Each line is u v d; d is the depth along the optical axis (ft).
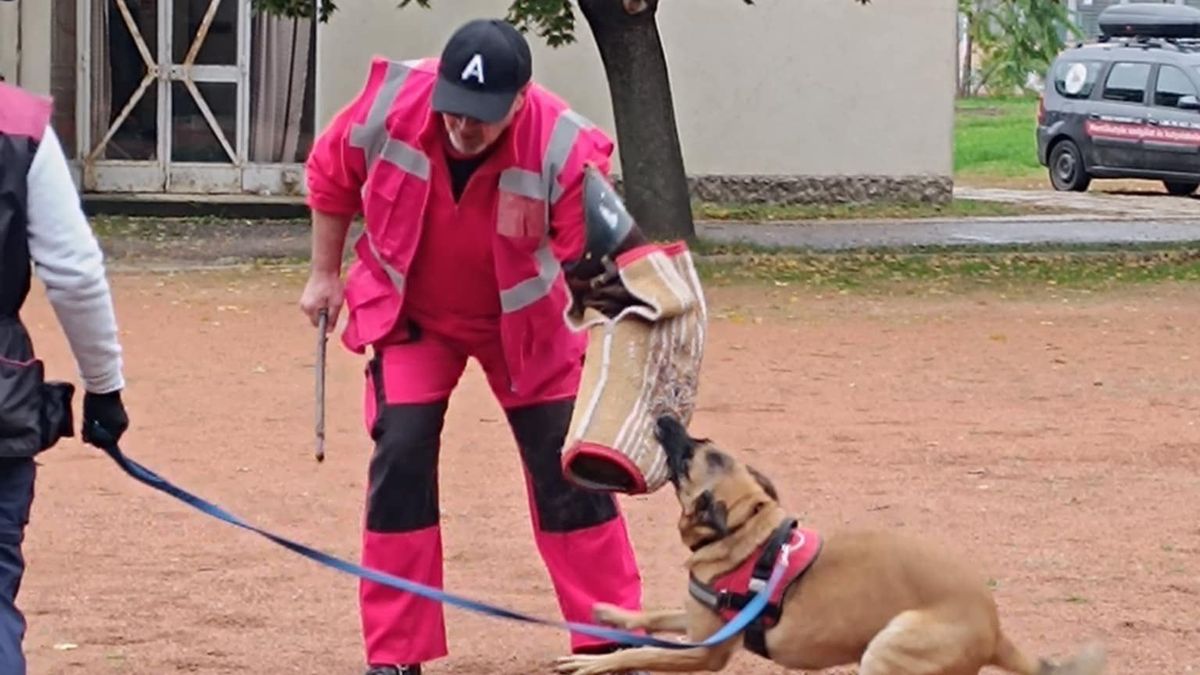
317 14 74.43
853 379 46.85
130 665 23.35
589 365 19.47
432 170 20.81
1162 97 107.96
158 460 35.99
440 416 21.72
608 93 88.84
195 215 84.74
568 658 19.89
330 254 22.07
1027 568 28.63
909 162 93.20
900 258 73.77
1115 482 35.22
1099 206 101.14
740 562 19.16
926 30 92.02
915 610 18.66
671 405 19.52
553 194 20.75
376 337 21.59
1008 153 135.74
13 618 16.48
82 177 86.17
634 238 19.69
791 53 91.25
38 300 58.34
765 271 68.95
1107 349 52.75
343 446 37.70
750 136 91.45
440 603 21.83
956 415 42.09
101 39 86.07
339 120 21.47
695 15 90.38
